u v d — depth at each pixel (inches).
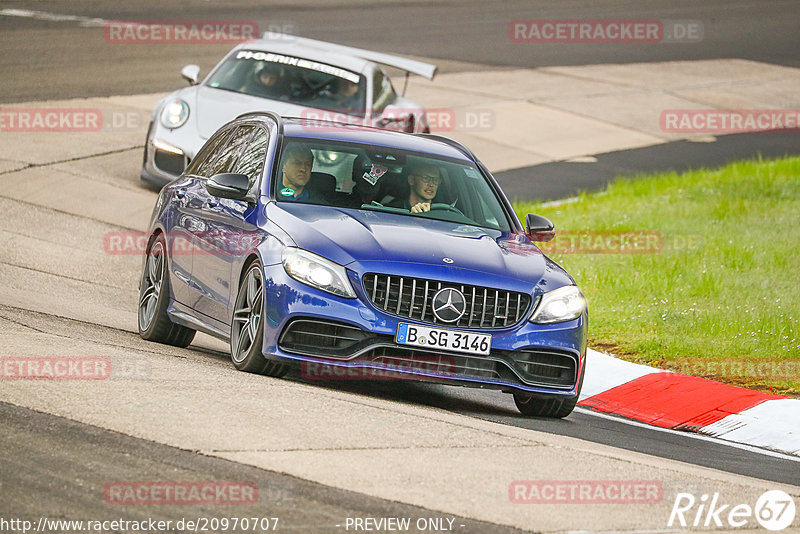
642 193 2625.5
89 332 1252.5
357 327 1036.5
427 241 1100.5
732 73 4443.9
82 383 949.8
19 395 901.2
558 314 1096.2
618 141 3324.3
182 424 861.2
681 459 1039.6
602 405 1288.1
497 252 1127.6
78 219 1969.7
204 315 1202.6
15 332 1151.0
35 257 1705.2
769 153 3307.1
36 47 3425.2
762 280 1852.9
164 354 1167.0
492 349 1065.5
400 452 855.7
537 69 4133.9
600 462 905.5
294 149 1211.2
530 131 3277.6
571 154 3105.3
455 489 786.2
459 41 4468.5
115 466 768.9
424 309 1047.6
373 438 882.8
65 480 738.2
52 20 3907.5
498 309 1072.8
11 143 2393.0
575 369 1109.1
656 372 1373.0
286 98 2197.3
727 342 1507.1
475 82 3779.5
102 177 2250.2
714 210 2427.4
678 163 3110.2
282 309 1043.9
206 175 1322.6
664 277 1841.8
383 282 1050.1
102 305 1502.2
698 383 1338.6
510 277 1087.6
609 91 3919.8
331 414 938.1
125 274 1716.3
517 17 5182.1
